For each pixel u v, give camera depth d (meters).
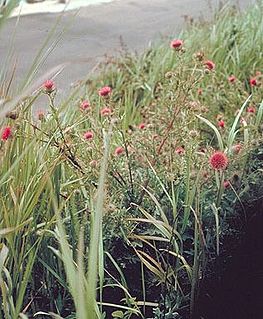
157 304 1.95
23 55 4.68
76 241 2.03
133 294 2.13
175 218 2.04
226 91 3.65
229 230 2.26
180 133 2.40
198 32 4.86
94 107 3.32
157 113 2.92
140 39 5.62
